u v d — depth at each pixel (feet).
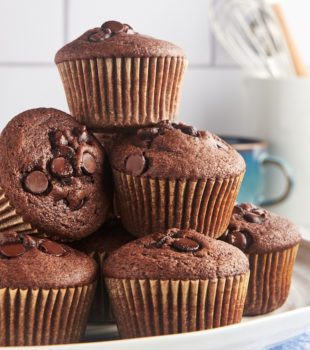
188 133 1.56
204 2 2.51
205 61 2.55
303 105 2.31
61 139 1.51
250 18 2.50
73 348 1.27
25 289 1.39
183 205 1.54
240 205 1.70
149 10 2.45
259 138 2.38
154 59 1.56
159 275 1.42
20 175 1.49
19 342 1.42
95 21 2.40
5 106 2.37
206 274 1.42
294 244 1.64
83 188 1.52
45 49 2.37
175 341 1.29
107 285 1.48
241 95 2.63
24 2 2.33
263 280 1.62
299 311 1.39
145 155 1.53
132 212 1.58
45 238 1.51
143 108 1.58
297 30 2.70
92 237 1.61
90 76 1.57
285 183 2.36
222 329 1.32
